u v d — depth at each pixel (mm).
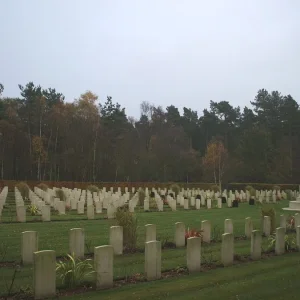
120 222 12906
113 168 67188
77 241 11305
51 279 7742
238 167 66562
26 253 10430
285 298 8102
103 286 8438
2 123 59250
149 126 79375
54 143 65625
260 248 12039
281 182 66000
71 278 8336
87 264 8727
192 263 10141
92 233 15875
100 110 74812
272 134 83625
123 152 66875
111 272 8594
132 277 9391
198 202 30203
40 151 60125
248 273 10102
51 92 75125
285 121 82375
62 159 64125
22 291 7973
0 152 62031
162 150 68125
